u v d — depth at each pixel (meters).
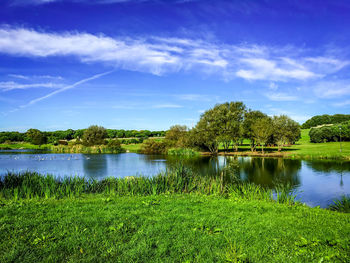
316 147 63.03
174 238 6.57
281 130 55.16
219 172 28.31
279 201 12.44
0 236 6.51
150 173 28.64
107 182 16.75
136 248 5.94
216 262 5.41
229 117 55.94
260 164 35.75
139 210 9.12
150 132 148.75
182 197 12.42
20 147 92.44
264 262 5.36
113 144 75.88
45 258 5.50
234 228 7.34
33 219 7.80
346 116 127.94
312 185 20.45
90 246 6.07
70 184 14.96
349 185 20.31
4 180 16.31
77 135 131.00
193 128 63.16
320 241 6.26
